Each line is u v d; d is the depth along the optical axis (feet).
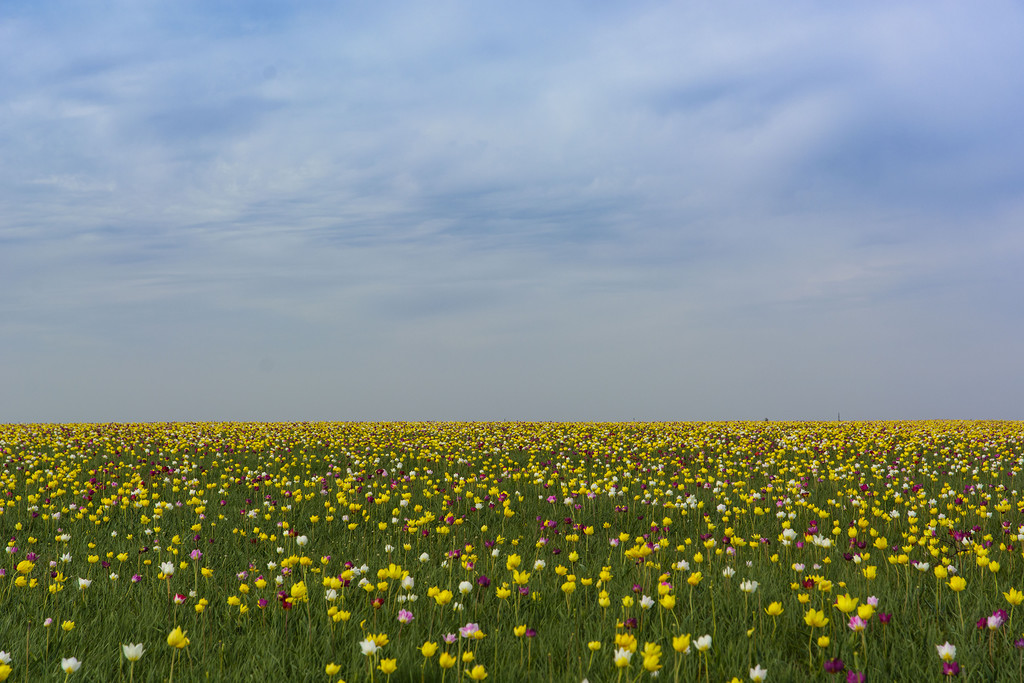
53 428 84.38
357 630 16.98
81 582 19.20
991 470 45.19
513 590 19.75
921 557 22.99
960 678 13.61
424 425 95.55
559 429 85.76
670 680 13.58
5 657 14.12
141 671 15.12
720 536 28.14
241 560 25.23
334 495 39.34
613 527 30.89
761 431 80.69
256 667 14.96
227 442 66.54
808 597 16.84
